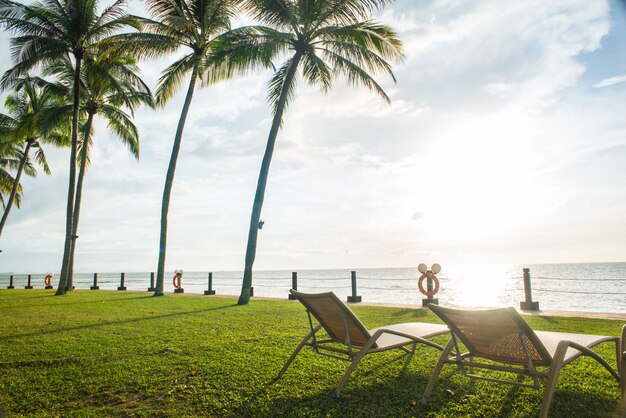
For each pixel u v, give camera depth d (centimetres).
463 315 344
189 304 1243
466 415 330
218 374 454
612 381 397
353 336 414
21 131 1970
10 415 356
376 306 1111
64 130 2170
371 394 382
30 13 1695
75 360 529
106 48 1691
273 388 405
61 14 1744
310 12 1294
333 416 336
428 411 340
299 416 338
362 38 1362
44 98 2245
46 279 2683
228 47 1375
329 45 1382
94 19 1786
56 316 969
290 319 862
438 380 416
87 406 376
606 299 2758
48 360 529
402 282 7325
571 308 2162
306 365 482
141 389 416
